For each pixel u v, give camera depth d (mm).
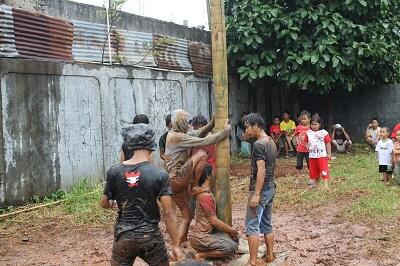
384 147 9945
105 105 10180
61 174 9203
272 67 14078
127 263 3881
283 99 17375
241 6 13820
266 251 5723
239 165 13016
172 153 5773
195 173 5582
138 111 11078
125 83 10734
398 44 15680
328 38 13641
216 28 5629
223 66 5652
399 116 16219
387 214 7406
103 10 10422
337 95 17031
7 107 8250
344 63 13789
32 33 8719
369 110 16625
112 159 10352
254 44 13781
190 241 5633
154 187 3779
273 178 5441
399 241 6207
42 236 6906
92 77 9891
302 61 13617
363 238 6391
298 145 11234
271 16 13695
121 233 3764
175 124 5715
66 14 9703
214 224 5500
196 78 13258
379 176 10711
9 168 8242
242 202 8906
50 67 8961
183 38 13031
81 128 9648
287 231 6863
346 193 8984
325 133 9500
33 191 8656
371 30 14336
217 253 5516
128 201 3777
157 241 3824
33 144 8672
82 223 7477
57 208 8289
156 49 11719
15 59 8383
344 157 14125
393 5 15602
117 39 10672
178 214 7723
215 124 5719
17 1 8875
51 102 9023
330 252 5914
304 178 10828
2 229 7215
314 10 14016
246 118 5387
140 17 11477
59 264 5773
